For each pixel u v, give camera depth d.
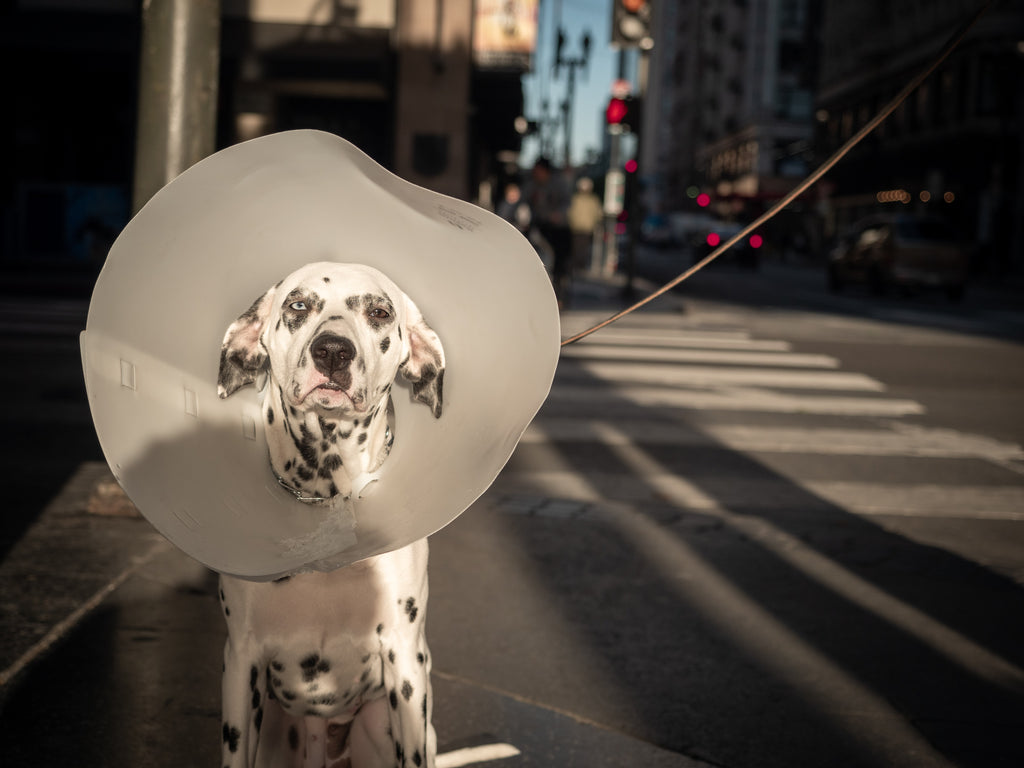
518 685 3.43
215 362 2.16
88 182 19.17
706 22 94.38
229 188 2.11
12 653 3.39
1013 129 39.94
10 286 15.09
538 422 7.84
